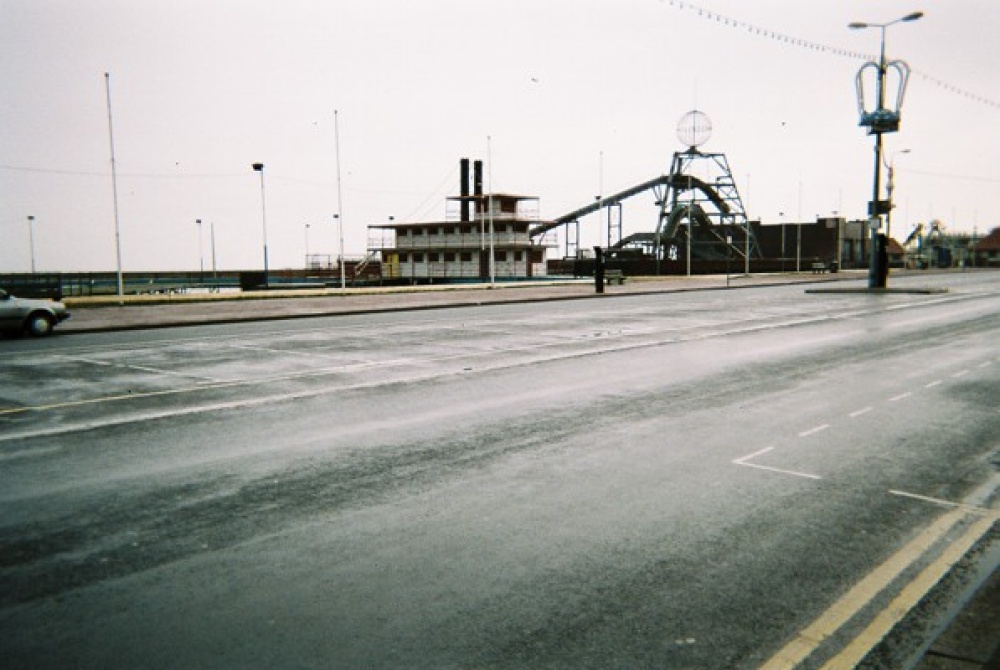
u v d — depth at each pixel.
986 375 12.52
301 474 7.07
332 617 4.18
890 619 4.12
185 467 7.36
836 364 13.95
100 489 6.64
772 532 5.44
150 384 12.47
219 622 4.13
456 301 34.09
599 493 6.37
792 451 7.71
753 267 86.56
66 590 4.56
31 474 7.14
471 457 7.60
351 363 14.80
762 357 14.99
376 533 5.49
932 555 5.02
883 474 6.88
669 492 6.39
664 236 89.25
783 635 3.95
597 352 16.03
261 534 5.50
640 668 3.63
